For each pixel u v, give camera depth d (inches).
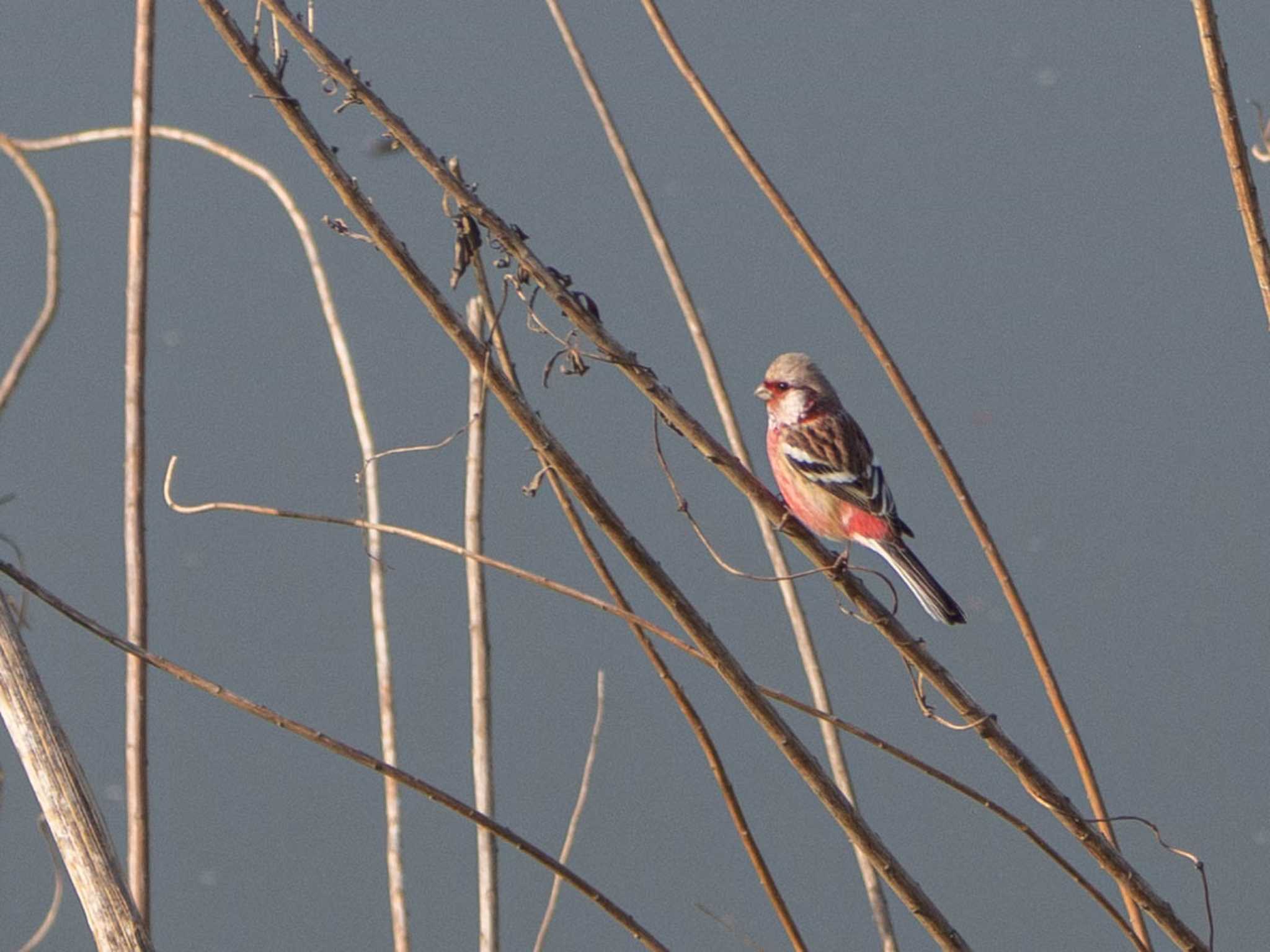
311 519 279.9
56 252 351.3
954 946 283.0
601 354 276.2
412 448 303.6
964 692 289.0
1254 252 276.1
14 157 362.0
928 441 330.0
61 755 228.5
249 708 253.9
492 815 358.0
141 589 331.3
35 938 281.0
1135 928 299.9
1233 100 274.2
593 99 371.9
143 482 335.6
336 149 262.1
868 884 360.5
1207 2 271.6
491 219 268.8
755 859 295.4
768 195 331.9
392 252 261.4
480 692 362.3
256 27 257.1
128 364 336.2
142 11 340.5
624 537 272.1
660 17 330.0
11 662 231.3
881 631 287.6
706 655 275.1
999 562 329.4
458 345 266.1
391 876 371.6
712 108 324.2
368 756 260.4
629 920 271.3
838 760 366.9
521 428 267.9
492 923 355.6
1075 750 323.0
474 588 363.3
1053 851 287.3
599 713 350.6
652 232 367.9
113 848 228.1
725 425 362.6
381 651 377.1
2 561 249.1
